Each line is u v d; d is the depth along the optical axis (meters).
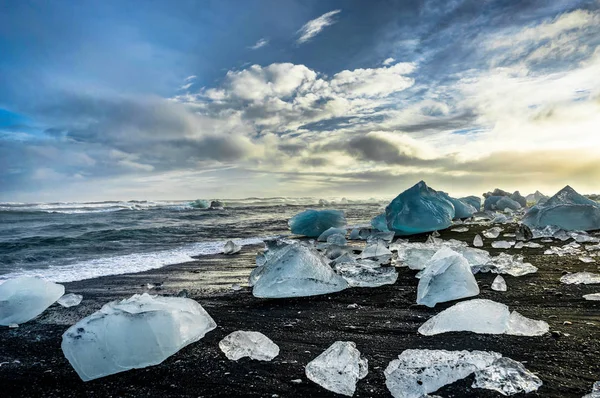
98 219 12.67
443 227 7.02
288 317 2.64
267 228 10.04
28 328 2.64
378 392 1.56
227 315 2.74
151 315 2.05
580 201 6.89
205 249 6.50
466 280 2.86
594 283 3.01
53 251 6.20
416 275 3.68
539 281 3.16
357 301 2.97
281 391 1.61
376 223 8.03
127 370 1.86
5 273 4.59
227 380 1.73
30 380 1.83
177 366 1.89
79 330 1.94
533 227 6.32
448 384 1.56
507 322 2.11
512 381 1.52
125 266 4.99
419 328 2.27
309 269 3.29
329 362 1.75
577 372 1.61
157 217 13.66
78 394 1.68
